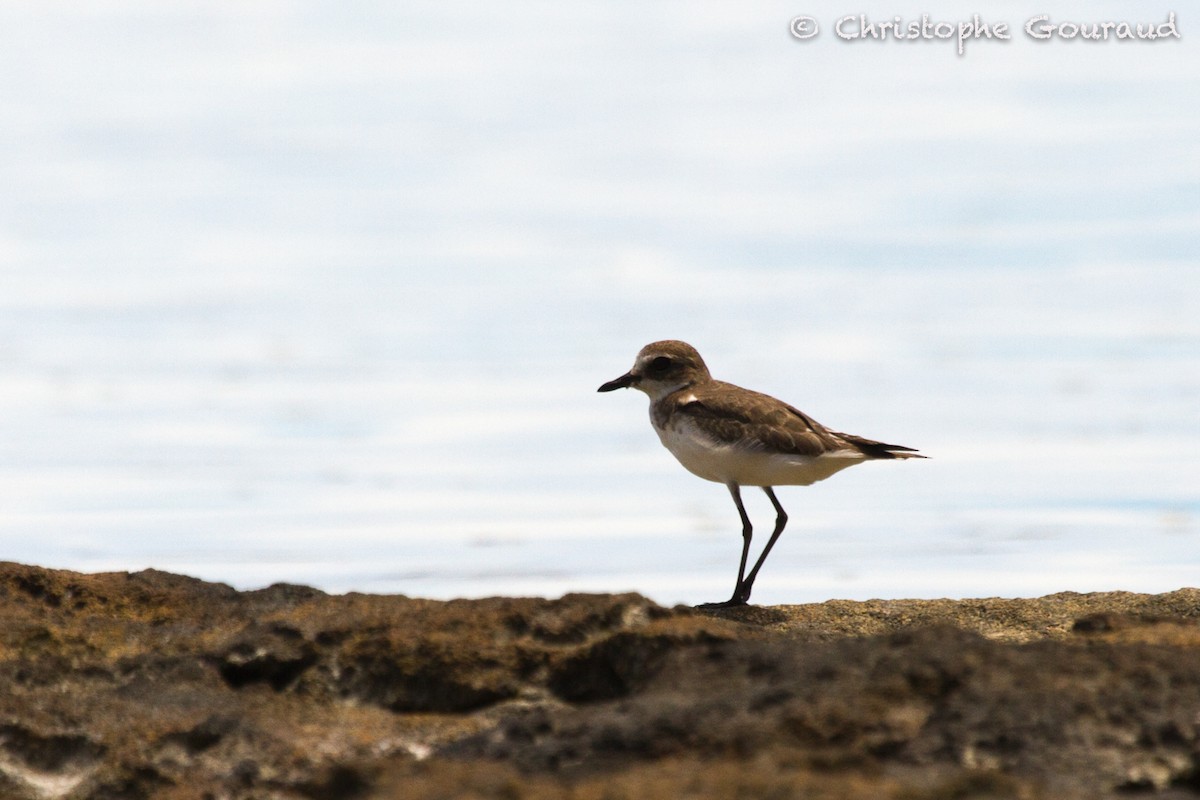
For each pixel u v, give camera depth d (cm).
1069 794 907
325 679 1238
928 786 909
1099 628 1284
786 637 1270
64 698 1193
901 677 1047
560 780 948
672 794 892
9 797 1121
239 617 1373
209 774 1119
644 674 1188
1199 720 987
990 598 1555
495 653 1240
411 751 1141
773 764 944
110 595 1403
